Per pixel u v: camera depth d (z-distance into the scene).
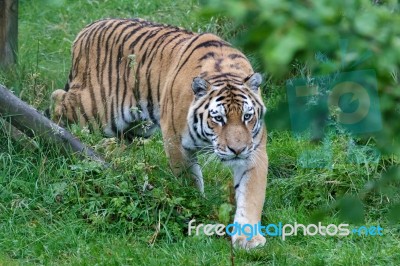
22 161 10.89
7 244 9.62
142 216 10.09
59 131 10.93
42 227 9.88
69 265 9.11
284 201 11.04
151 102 11.22
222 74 10.00
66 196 10.34
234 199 10.07
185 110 10.09
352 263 9.17
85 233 9.81
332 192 11.11
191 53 10.55
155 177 10.52
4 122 10.97
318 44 3.22
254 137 9.66
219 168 11.41
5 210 10.14
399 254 9.38
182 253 9.39
